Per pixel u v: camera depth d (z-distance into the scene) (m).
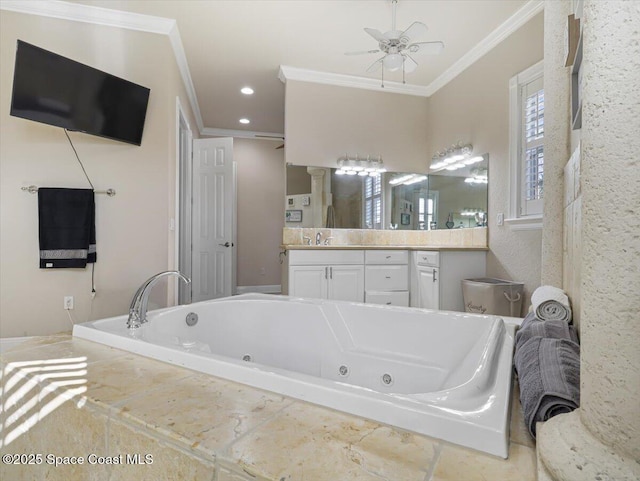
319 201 3.98
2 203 2.61
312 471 0.57
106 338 1.23
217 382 0.91
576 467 0.48
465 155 3.54
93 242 2.76
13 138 2.63
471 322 1.47
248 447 0.62
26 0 2.63
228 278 4.64
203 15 2.89
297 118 3.89
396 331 1.66
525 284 2.85
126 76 2.88
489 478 0.56
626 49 0.47
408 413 0.69
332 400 0.77
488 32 3.11
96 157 2.80
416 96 4.29
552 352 0.91
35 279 2.66
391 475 0.56
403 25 3.01
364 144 4.11
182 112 3.61
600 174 0.50
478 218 3.41
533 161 2.83
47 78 2.36
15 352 1.15
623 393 0.47
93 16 2.79
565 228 1.60
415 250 3.53
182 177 4.17
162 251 2.94
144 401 0.80
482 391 0.82
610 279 0.49
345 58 3.58
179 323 1.77
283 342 1.93
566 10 1.69
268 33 3.14
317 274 3.39
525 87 2.92
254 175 5.85
